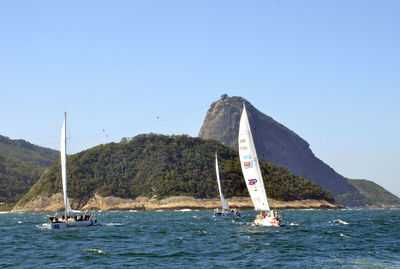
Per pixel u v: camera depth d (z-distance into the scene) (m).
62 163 77.25
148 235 62.97
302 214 152.25
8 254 45.16
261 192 65.88
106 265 38.50
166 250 46.75
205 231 68.38
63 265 38.78
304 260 40.19
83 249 47.75
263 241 53.38
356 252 44.53
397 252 44.69
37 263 39.94
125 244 52.22
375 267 36.97
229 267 37.31
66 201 77.19
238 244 50.84
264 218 73.44
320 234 61.41
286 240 54.16
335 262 39.12
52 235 63.91
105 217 133.88
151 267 37.47
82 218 77.25
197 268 36.94
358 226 79.94
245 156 66.56
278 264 38.41
